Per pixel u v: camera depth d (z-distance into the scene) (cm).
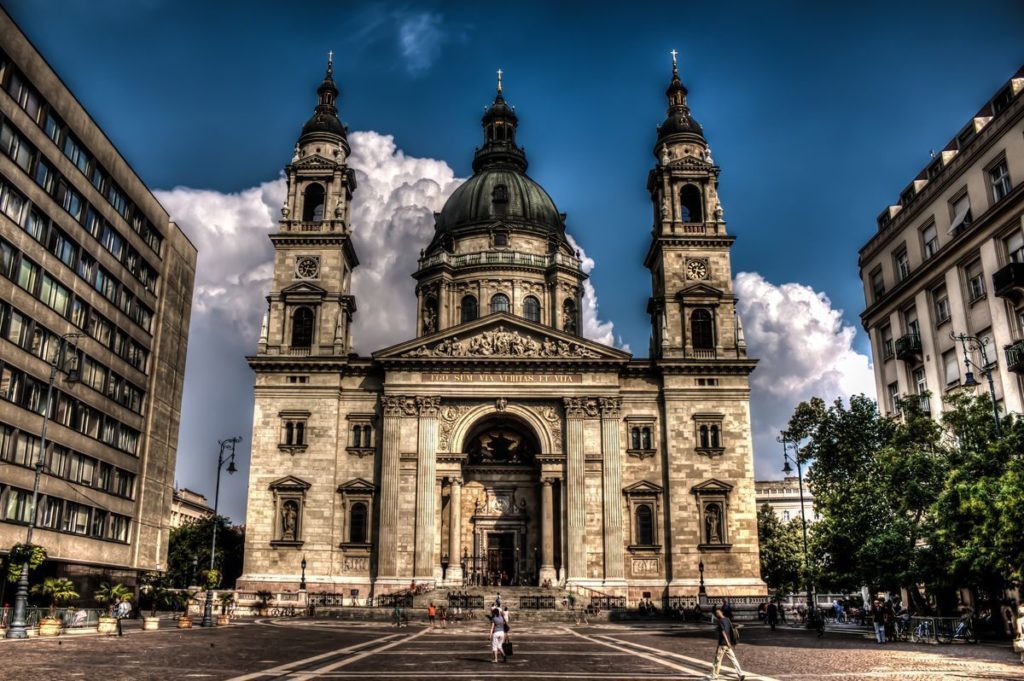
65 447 6056
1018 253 5141
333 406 7762
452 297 9694
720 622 2497
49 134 5838
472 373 7812
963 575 4072
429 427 7638
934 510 4066
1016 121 5097
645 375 7956
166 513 7800
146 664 2778
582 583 7281
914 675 2573
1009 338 5153
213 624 5412
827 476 5750
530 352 7888
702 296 8206
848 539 4919
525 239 9962
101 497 6612
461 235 10012
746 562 7431
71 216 6122
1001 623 4325
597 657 3281
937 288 6003
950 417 4494
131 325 7175
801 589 10744
